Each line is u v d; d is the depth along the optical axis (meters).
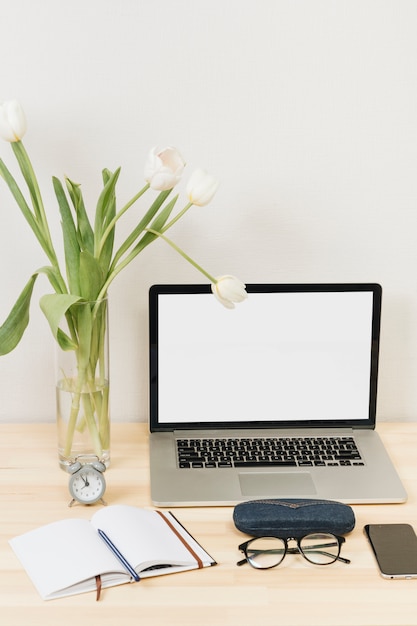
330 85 1.59
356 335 1.61
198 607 1.15
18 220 1.62
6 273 1.66
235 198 1.64
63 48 1.56
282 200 1.64
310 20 1.56
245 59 1.57
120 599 1.17
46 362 1.70
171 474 1.48
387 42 1.57
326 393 1.63
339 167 1.63
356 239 1.67
